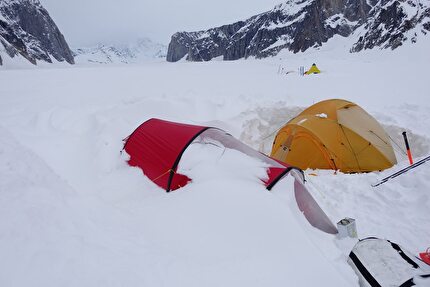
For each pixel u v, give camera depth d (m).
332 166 7.62
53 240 2.74
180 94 12.86
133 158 5.97
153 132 6.07
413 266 3.27
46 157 6.24
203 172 4.74
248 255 3.12
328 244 3.80
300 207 4.27
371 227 5.02
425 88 13.86
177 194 4.43
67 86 15.66
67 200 3.78
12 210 3.07
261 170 4.67
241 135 9.57
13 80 18.36
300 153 8.05
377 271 3.22
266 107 11.46
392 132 9.33
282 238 3.44
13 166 4.50
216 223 3.62
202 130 5.54
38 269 2.34
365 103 11.82
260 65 35.06
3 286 2.12
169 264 2.79
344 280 3.06
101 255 2.69
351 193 6.12
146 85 16.28
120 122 8.25
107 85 16.19
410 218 5.21
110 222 3.49
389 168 7.21
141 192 5.05
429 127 9.05
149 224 3.67
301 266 3.07
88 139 7.45
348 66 26.70
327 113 8.06
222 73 24.50
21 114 9.07
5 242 2.56
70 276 2.34
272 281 2.80
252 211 3.77
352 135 7.59
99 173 5.95
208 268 2.83
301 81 17.70
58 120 8.61
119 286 2.35
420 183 5.97
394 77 17.42
